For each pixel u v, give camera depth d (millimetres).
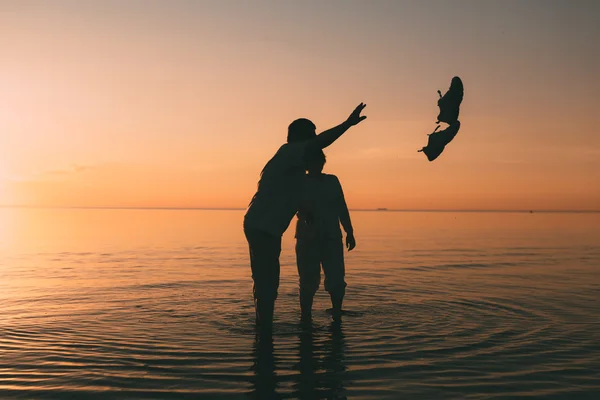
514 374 3074
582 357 3455
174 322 4512
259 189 3752
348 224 5215
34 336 3996
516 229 34781
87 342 3805
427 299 5902
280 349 3594
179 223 41812
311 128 3959
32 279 7652
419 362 3301
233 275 8195
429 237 23219
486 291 6609
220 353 3494
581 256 12852
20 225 34000
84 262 10375
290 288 6676
